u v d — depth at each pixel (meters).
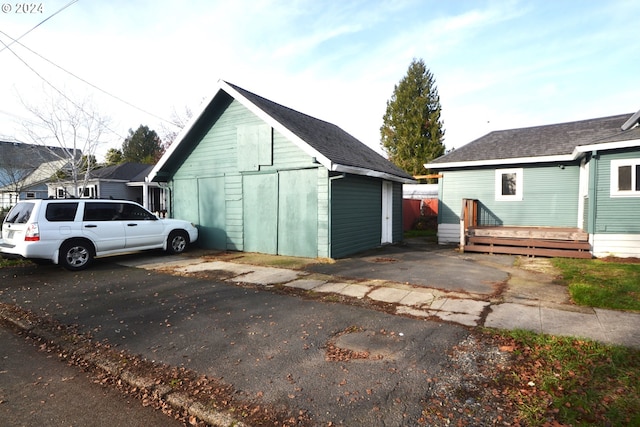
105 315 5.04
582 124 13.05
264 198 10.02
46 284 6.82
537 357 3.49
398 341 3.99
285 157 9.54
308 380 3.17
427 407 2.72
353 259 9.23
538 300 5.41
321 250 9.10
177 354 3.77
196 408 2.79
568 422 2.47
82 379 3.38
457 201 12.95
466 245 10.55
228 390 3.04
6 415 2.76
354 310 5.12
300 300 5.65
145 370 3.43
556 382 3.00
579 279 6.51
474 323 4.48
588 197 9.23
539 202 11.77
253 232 10.30
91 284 6.80
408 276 7.15
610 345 3.65
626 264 7.95
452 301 5.43
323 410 2.71
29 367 3.62
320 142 9.88
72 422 2.68
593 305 5.10
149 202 24.95
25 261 8.87
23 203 8.05
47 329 4.55
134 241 9.18
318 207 9.09
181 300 5.71
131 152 45.44
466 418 2.57
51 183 23.36
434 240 14.27
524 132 14.03
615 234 8.85
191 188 11.62
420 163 29.58
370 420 2.58
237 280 7.00
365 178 10.98
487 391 2.93
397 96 30.98
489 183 12.47
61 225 7.85
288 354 3.72
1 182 23.25
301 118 11.91
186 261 9.10
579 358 3.41
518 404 2.72
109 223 8.67
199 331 4.40
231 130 10.52
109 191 23.53
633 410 2.57
